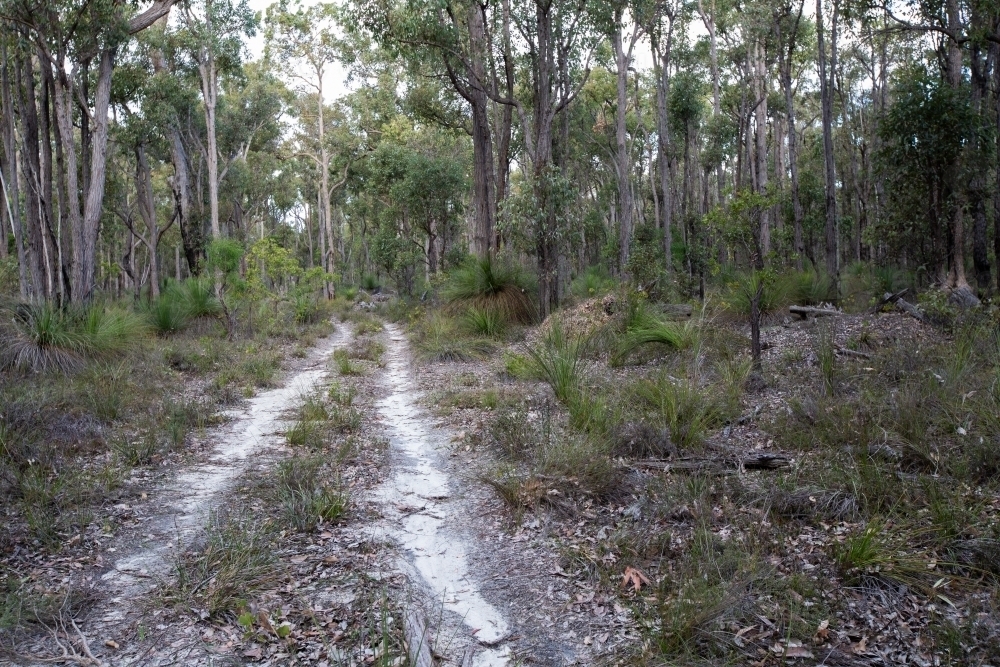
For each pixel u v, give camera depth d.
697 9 26.77
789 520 4.70
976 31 12.12
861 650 3.29
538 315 16.67
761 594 3.73
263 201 49.59
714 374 8.76
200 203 33.06
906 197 12.98
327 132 43.12
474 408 8.77
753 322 8.80
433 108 27.80
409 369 12.75
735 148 34.81
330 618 3.78
